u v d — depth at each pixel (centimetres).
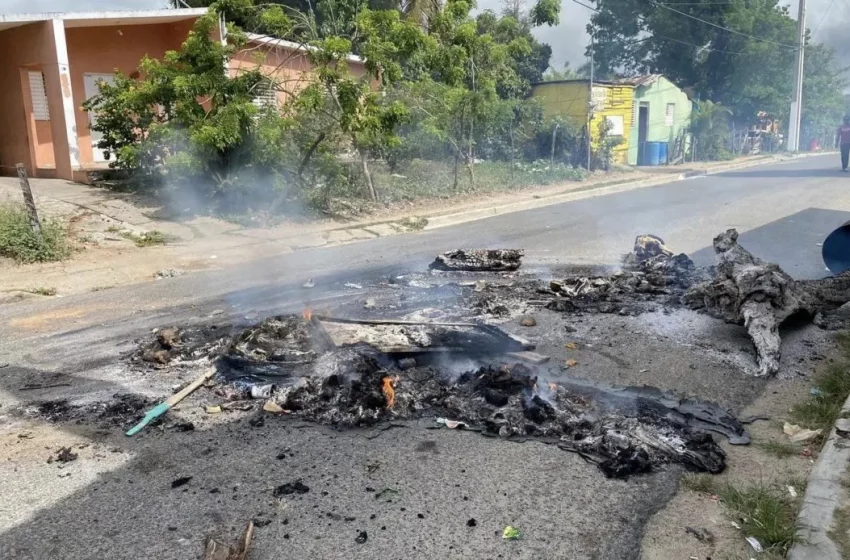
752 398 443
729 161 3150
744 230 1104
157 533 298
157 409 425
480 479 340
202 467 358
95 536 297
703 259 886
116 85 1455
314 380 445
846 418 375
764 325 524
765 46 3644
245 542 282
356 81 1282
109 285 839
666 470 346
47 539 296
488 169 1973
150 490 335
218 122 1184
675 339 565
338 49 1238
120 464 363
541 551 282
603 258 918
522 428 391
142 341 588
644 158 2914
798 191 1689
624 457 354
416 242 1107
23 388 483
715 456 354
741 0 3731
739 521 301
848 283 635
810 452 362
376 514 310
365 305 688
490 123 1747
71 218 1110
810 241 991
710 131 3250
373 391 428
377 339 501
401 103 1351
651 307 659
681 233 1101
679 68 3941
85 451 379
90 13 1409
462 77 1644
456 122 1677
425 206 1474
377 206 1411
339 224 1238
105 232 1072
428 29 1806
